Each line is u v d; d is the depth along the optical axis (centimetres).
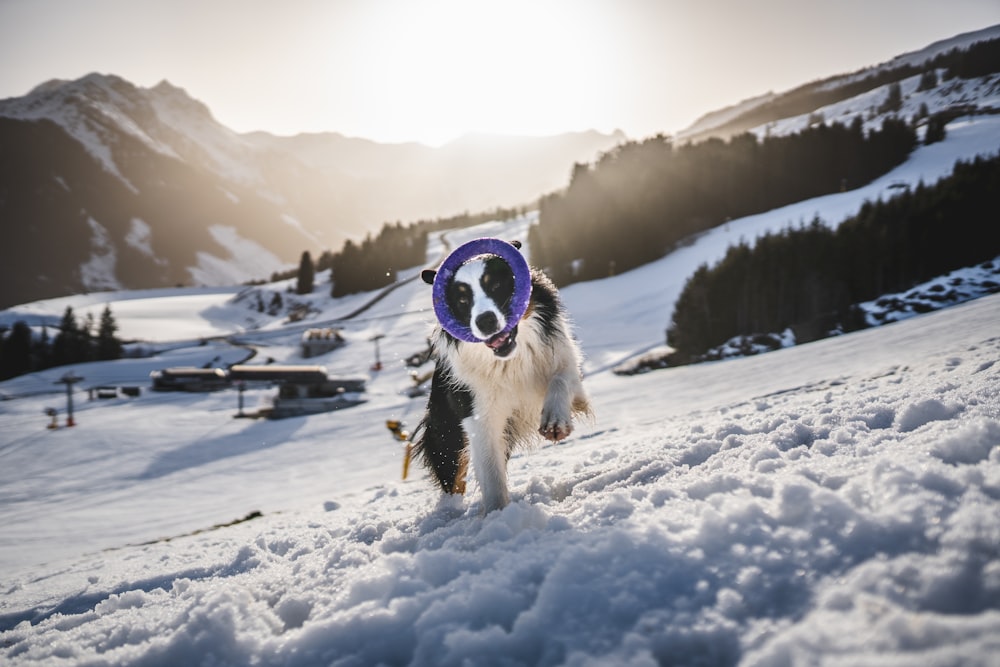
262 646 270
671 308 6244
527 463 884
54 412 4344
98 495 2839
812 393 857
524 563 282
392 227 14625
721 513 274
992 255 3962
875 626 184
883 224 4147
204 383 5622
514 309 462
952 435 311
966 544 206
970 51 17600
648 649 205
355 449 3209
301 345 7844
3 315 13175
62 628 407
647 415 2100
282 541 566
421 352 6175
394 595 293
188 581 456
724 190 8300
